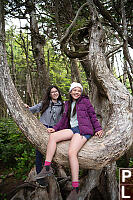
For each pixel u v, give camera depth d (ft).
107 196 8.21
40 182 7.14
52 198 7.84
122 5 8.61
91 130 6.05
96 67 7.32
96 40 7.92
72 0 11.43
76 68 12.08
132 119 5.97
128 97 6.51
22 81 33.58
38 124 6.39
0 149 13.61
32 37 13.94
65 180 9.10
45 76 13.57
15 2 10.10
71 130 6.21
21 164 12.12
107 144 5.44
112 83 6.98
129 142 5.60
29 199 8.43
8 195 9.29
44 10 12.09
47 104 8.30
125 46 8.30
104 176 8.24
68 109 6.93
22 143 14.03
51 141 5.79
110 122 6.04
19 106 6.53
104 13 8.91
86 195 7.66
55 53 14.34
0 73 6.90
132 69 8.13
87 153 5.40
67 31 8.57
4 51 7.31
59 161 5.68
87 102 6.73
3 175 11.57
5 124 17.69
